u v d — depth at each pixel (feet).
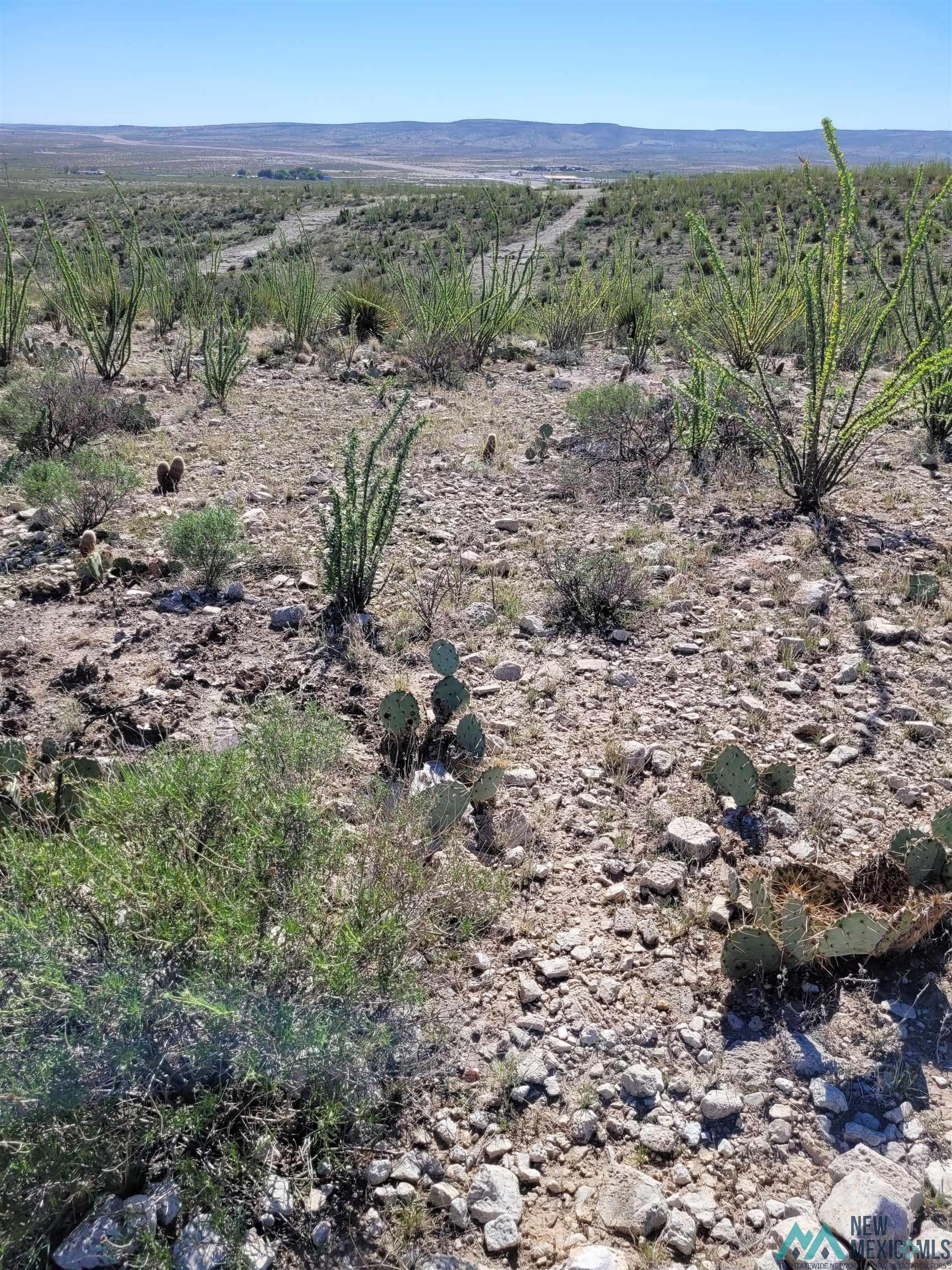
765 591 19.27
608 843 12.55
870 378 34.91
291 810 9.55
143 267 34.73
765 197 97.19
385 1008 9.34
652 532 21.98
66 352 36.60
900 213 81.46
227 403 32.12
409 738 14.05
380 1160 8.37
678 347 41.60
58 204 139.44
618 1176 8.30
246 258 83.97
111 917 8.30
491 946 10.91
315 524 21.95
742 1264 7.66
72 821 10.39
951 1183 8.23
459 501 23.95
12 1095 7.25
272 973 8.52
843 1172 8.34
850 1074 9.32
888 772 13.85
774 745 14.55
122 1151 7.66
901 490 24.38
